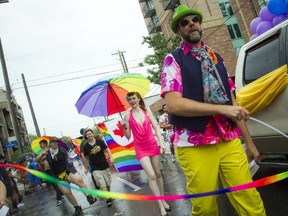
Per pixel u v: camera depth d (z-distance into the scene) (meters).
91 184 11.69
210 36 28.42
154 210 5.35
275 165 4.07
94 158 6.87
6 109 58.25
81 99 6.93
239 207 2.48
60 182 2.12
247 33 29.14
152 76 24.59
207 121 2.39
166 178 8.00
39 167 13.82
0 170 9.02
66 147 6.87
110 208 6.43
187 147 2.46
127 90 7.02
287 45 3.78
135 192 7.39
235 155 2.47
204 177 2.43
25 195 14.11
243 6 28.91
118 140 9.01
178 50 2.54
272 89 3.73
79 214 6.59
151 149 4.90
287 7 5.15
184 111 2.33
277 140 4.00
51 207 9.02
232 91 2.65
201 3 28.70
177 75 2.44
